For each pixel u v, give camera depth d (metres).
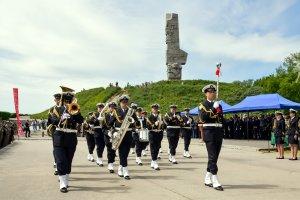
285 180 11.38
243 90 61.00
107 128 13.01
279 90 52.88
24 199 8.75
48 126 10.18
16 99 38.84
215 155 10.14
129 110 11.84
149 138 14.60
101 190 9.84
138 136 15.53
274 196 9.02
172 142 16.33
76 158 18.23
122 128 11.73
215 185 9.93
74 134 10.27
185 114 18.88
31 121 63.38
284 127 18.12
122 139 11.80
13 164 15.43
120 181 11.30
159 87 71.44
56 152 9.96
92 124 15.95
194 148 24.70
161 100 65.62
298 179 11.58
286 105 27.56
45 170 13.65
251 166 14.85
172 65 73.31
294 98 50.44
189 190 9.79
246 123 35.16
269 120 33.56
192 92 67.56
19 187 10.28
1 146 24.42
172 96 66.81
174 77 73.75
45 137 40.91
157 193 9.41
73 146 10.24
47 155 19.44
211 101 10.34
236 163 15.91
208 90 10.32
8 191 9.71
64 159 9.90
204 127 10.20
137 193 9.42
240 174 12.62
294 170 13.70
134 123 11.86
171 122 16.25
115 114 12.05
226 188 10.05
